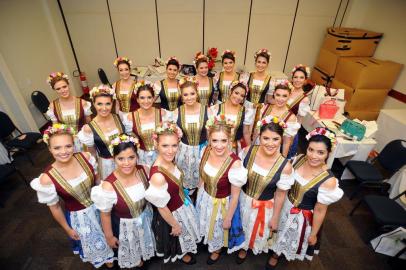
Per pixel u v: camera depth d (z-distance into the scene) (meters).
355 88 3.88
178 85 3.09
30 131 3.85
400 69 3.79
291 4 4.77
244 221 1.90
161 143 1.53
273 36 5.09
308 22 4.97
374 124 2.99
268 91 3.23
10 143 3.18
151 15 4.79
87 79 5.43
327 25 5.02
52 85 2.58
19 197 2.88
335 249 2.31
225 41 5.11
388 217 2.19
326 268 2.14
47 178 1.53
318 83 4.86
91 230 1.74
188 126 2.34
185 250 1.92
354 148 2.89
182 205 1.76
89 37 4.95
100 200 1.49
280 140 1.58
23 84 3.86
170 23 4.89
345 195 2.97
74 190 1.60
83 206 1.69
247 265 2.14
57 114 2.71
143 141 2.41
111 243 1.71
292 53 5.30
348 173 3.13
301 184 1.67
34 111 4.05
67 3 4.59
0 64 3.31
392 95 3.98
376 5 4.36
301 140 4.02
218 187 1.71
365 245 2.36
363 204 2.84
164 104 3.12
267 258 2.20
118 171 1.59
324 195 1.55
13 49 3.67
